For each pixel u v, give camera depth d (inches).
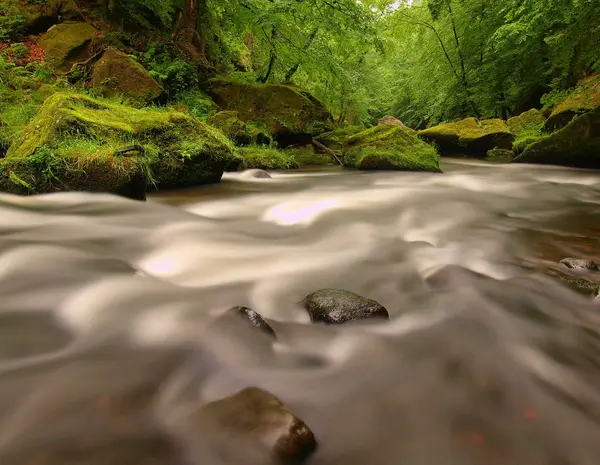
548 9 367.9
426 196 261.0
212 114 420.5
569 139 390.6
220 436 53.8
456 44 765.9
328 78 604.7
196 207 207.9
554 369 76.2
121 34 440.5
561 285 110.1
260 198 240.4
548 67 620.7
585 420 63.0
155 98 382.3
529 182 327.0
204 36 556.7
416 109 1123.9
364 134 464.1
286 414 55.2
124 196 194.4
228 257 133.6
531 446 57.7
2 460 50.9
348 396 67.2
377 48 532.1
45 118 206.5
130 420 58.4
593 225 186.9
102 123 213.3
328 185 300.8
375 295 107.2
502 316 95.0
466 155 618.5
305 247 148.1
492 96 744.3
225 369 72.3
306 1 485.7
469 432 60.1
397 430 60.1
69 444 53.9
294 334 84.7
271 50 567.2
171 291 104.0
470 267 127.0
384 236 166.1
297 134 510.0
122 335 81.9
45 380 66.9
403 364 76.4
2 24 388.8
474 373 74.4
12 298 94.7
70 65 394.0
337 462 54.1
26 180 181.3
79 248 131.3
